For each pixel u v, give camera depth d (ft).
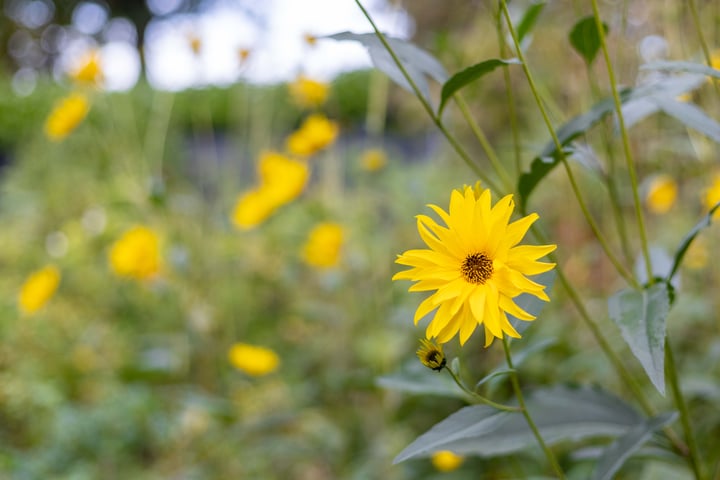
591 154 2.35
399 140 9.34
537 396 2.39
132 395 4.31
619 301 1.98
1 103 11.29
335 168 5.49
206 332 4.78
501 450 2.26
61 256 6.82
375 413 4.39
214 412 3.89
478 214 1.78
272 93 6.13
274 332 5.65
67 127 4.39
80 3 25.94
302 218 6.17
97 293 6.39
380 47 2.24
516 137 2.28
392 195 5.67
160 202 4.90
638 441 2.15
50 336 5.34
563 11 4.69
